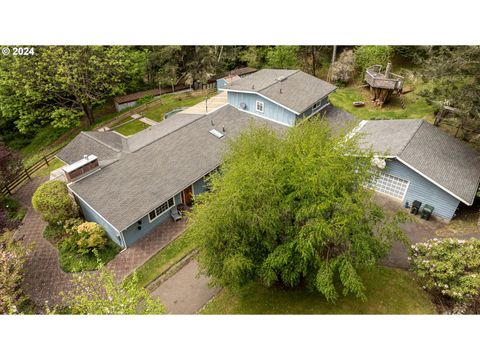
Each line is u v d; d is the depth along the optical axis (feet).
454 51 68.44
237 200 39.19
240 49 148.25
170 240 60.85
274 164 42.11
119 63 106.01
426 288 47.83
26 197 75.00
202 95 127.54
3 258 46.85
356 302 47.37
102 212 56.03
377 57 109.70
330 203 38.04
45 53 92.58
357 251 39.63
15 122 99.96
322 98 87.30
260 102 85.40
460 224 58.95
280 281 51.03
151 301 38.99
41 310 48.75
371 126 75.51
